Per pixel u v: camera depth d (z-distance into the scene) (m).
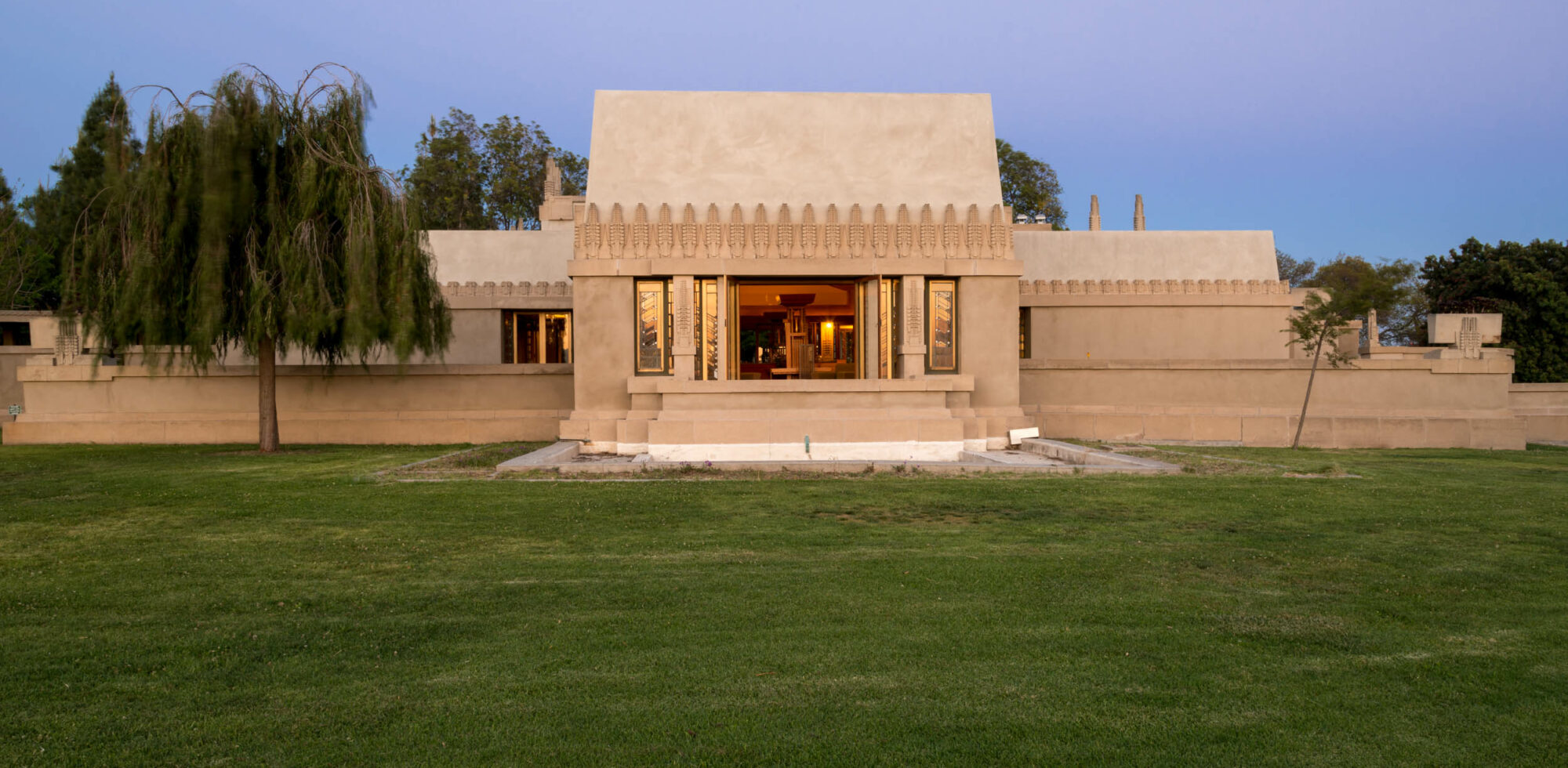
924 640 7.05
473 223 57.41
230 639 6.99
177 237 18.77
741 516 12.34
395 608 7.87
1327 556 10.06
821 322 30.09
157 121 19.02
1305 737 5.39
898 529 11.48
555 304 29.92
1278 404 25.69
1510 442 25.00
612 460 19.16
